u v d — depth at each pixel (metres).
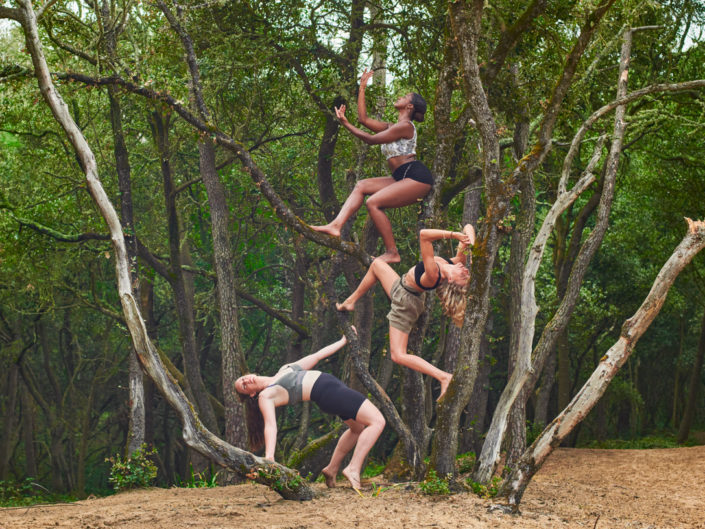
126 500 7.59
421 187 7.47
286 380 6.37
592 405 4.98
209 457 5.45
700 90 12.64
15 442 26.64
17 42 10.85
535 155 6.20
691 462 10.50
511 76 9.31
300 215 18.41
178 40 10.47
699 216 17.19
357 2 12.16
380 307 21.97
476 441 14.57
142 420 13.68
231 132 14.53
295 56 12.03
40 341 25.02
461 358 6.34
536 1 7.30
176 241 16.33
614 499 7.07
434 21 11.47
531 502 6.24
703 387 32.06
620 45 10.32
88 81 8.02
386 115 12.99
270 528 4.67
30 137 15.65
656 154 15.89
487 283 6.25
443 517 5.04
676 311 24.89
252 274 20.47
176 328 25.00
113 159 16.25
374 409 6.48
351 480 6.37
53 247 16.67
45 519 5.54
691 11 12.48
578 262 7.55
